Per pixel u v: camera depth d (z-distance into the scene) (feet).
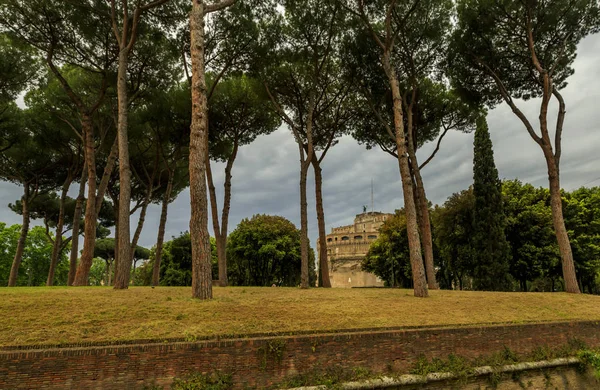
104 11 58.65
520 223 89.66
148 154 90.43
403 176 47.09
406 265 115.14
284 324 24.90
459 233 93.15
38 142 81.15
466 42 66.95
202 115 35.35
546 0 61.57
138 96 71.36
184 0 61.98
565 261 57.11
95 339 19.67
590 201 98.17
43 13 56.90
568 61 68.59
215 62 68.39
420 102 75.05
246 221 136.15
